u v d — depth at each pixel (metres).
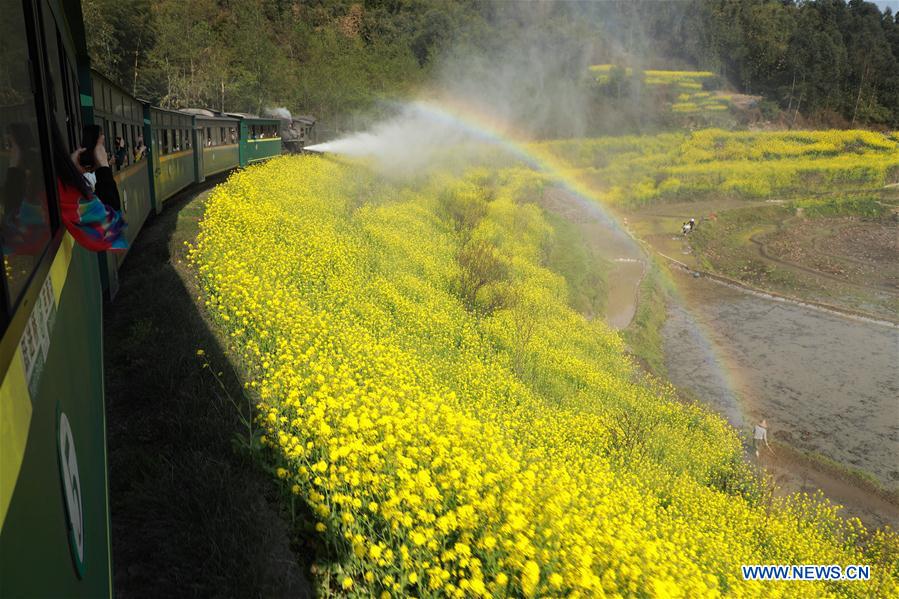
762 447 19.56
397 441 5.84
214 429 5.82
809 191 77.12
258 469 5.54
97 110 8.90
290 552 4.71
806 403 23.66
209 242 12.05
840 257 50.22
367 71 63.66
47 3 3.17
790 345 30.05
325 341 9.33
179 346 7.34
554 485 6.36
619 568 5.19
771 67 125.06
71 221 2.95
